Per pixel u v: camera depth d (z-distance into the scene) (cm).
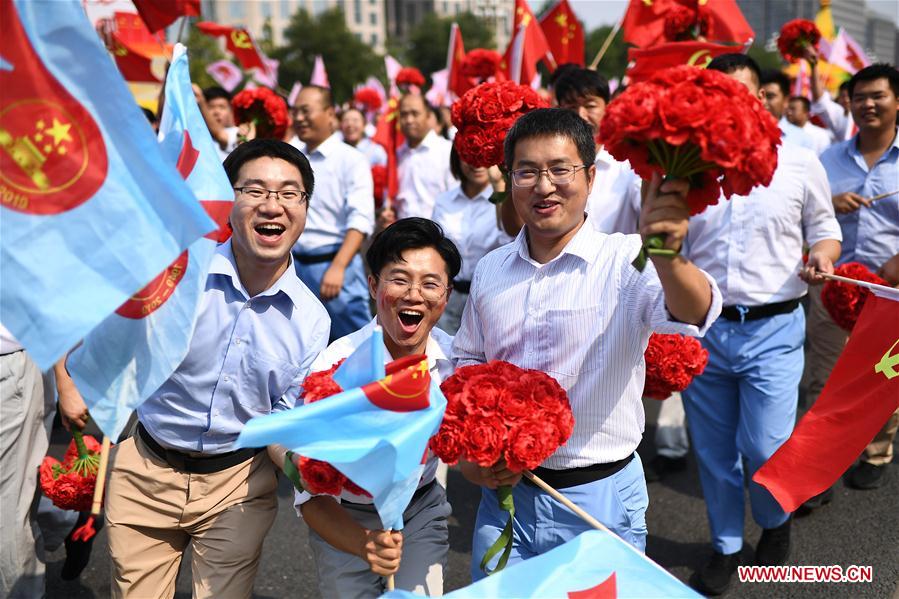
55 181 213
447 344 296
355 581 266
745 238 386
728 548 392
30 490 341
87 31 214
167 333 248
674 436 521
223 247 284
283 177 274
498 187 418
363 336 278
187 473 285
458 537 458
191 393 280
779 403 386
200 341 276
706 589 390
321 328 293
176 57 273
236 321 279
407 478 229
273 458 275
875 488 488
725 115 191
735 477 398
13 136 210
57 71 213
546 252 262
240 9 8762
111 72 216
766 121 200
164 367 248
